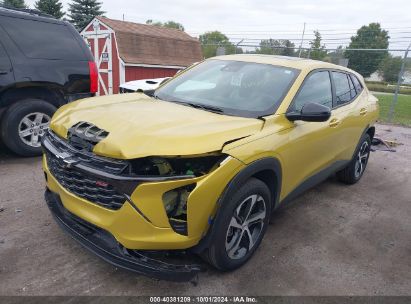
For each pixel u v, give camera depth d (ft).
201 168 8.89
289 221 14.12
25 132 18.25
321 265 11.35
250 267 10.83
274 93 11.86
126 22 52.11
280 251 11.88
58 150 9.70
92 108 10.82
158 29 55.01
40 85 18.15
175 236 8.53
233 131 9.57
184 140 8.57
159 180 8.16
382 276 11.12
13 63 17.25
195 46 55.42
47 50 18.48
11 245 10.93
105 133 9.07
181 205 8.63
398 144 28.81
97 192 8.73
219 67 13.91
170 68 51.03
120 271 10.12
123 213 8.26
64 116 10.64
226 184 9.00
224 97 12.09
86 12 114.52
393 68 57.36
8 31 17.39
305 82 12.67
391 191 18.60
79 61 19.57
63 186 9.70
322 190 17.78
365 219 14.99
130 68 47.65
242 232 10.20
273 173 10.77
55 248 10.93
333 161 15.10
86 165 8.74
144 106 11.12
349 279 10.80
